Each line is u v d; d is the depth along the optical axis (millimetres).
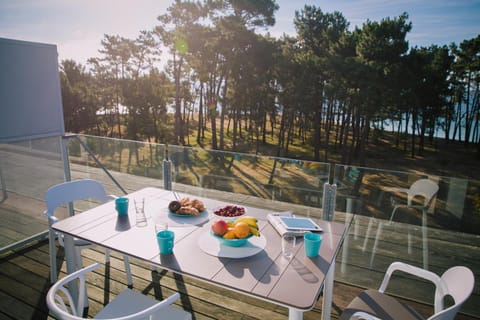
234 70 19969
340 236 1578
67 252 1790
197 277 1211
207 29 19344
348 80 17438
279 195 2832
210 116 24625
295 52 20828
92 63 28062
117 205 1816
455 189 2270
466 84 21109
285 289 1135
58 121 3059
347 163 22250
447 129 21594
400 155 22734
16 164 2723
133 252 1394
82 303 1370
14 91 2666
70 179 3199
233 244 1448
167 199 2145
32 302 2102
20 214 2789
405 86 17797
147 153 3373
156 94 25328
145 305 1414
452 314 1065
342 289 2307
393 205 2348
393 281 2318
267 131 26188
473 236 2227
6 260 2605
